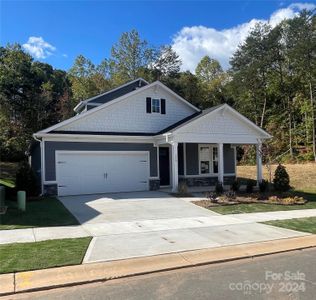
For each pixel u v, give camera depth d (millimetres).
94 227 10523
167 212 13234
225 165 23438
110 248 8086
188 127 18625
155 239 9008
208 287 5754
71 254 7535
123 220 11664
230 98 48406
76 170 18281
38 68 41906
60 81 47812
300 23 38844
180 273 6582
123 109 20344
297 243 8711
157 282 6090
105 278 6270
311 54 37031
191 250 7984
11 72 35469
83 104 23969
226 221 11562
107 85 43094
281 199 16250
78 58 44688
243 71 43375
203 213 13102
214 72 57531
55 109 38094
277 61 42125
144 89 20938
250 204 15188
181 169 22094
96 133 19047
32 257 7301
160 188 20719
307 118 36219
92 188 18625
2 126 33438
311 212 13539
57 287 5926
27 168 17031
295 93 40250
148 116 21062
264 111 42938
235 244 8539
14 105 35094
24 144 33562
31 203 15188
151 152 20219
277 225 10836
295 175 25125
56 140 17891
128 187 19531
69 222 11219
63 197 17125
